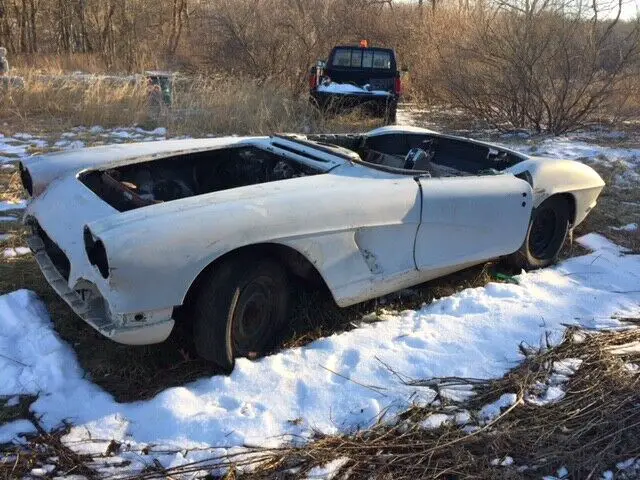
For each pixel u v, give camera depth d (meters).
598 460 2.49
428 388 2.90
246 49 14.88
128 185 3.37
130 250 2.43
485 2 13.09
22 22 22.14
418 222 3.35
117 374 2.85
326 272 3.02
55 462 2.28
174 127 9.69
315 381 2.88
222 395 2.73
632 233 5.45
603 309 3.85
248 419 2.56
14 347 2.96
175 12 21.64
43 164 3.51
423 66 14.96
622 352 3.32
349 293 3.16
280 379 2.85
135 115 9.97
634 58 11.10
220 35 15.67
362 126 10.87
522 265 4.41
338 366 3.04
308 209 2.91
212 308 2.77
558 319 3.67
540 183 4.17
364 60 11.98
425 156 4.23
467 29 13.20
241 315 2.90
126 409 2.61
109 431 2.47
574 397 2.91
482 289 4.05
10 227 4.66
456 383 2.96
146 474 2.25
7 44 22.19
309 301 3.51
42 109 10.30
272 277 2.97
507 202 3.79
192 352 3.04
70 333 3.14
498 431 2.63
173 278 2.52
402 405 2.76
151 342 2.63
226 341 2.83
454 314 3.70
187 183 4.03
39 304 3.36
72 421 2.51
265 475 2.29
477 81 11.77
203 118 9.90
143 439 2.45
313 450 2.43
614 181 7.25
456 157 4.94
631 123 12.30
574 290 4.11
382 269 3.27
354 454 2.44
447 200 3.46
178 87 12.01
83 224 2.78
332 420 2.64
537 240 4.47
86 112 9.73
